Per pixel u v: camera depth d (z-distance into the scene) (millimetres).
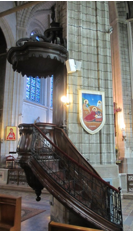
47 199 8289
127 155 12742
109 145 6918
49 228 3072
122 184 9789
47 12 20297
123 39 14039
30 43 5516
